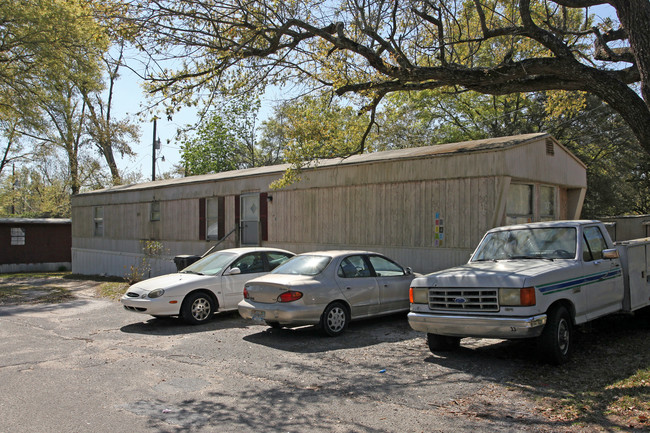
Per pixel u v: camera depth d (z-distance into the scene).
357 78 10.30
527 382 5.78
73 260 24.67
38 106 22.50
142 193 20.47
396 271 9.84
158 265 19.47
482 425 4.57
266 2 9.17
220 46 9.17
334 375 6.29
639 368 6.07
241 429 4.56
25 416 4.91
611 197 24.50
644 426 4.39
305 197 14.26
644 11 6.34
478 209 10.65
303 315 8.19
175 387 5.87
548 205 12.38
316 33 9.10
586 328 8.35
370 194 12.70
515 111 25.56
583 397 5.20
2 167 35.16
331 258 8.95
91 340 8.66
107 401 5.38
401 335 8.59
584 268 6.83
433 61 12.15
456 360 6.85
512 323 6.02
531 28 8.22
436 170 11.38
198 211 17.88
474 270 6.81
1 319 11.21
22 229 27.67
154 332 9.32
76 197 24.44
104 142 31.34
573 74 7.49
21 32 19.17
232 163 33.09
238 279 10.57
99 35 9.02
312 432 4.47
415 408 5.06
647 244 8.07
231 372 6.49
